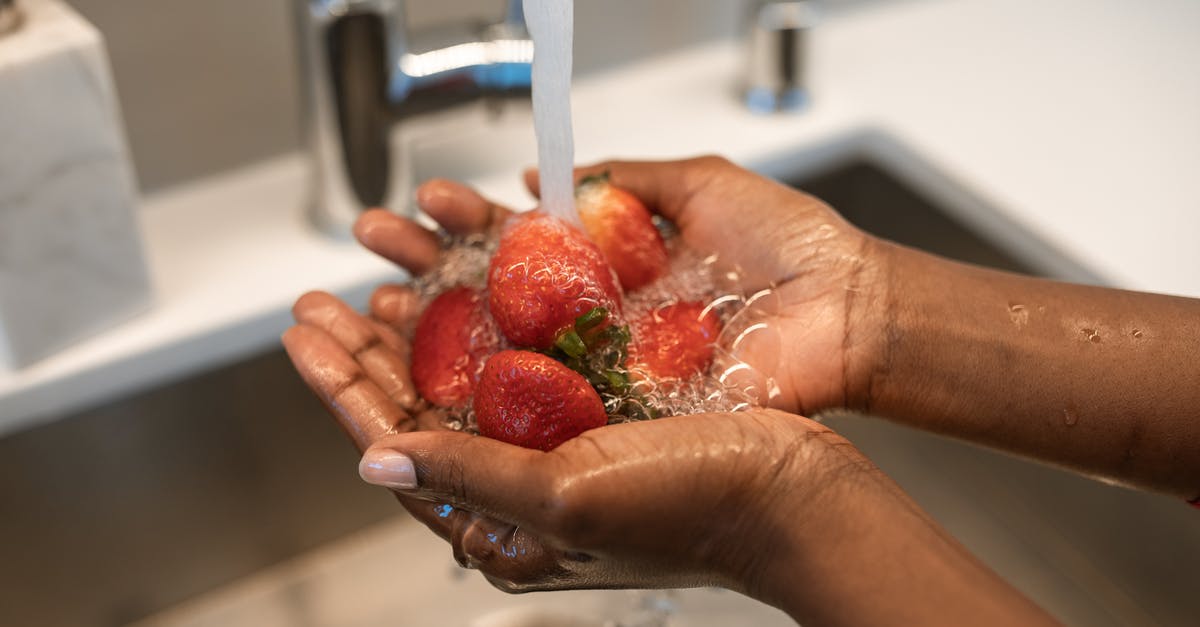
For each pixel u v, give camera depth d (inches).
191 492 23.5
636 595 23.8
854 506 14.9
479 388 16.1
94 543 22.9
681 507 14.9
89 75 19.7
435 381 17.4
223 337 22.0
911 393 18.2
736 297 18.5
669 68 27.7
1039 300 17.9
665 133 25.8
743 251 18.9
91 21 21.9
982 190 24.2
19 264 20.1
